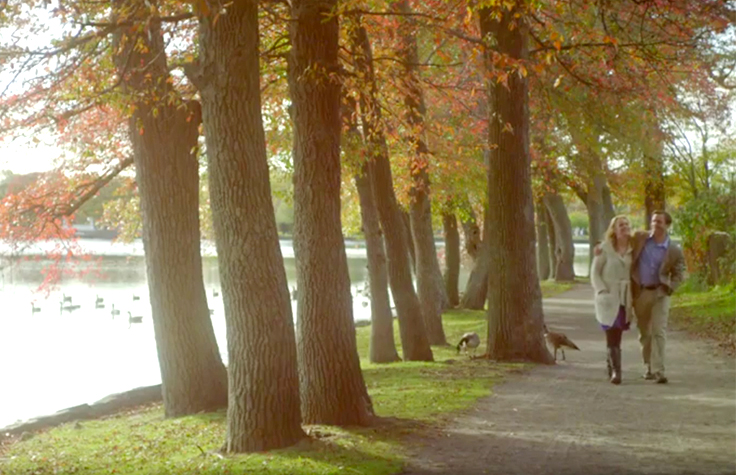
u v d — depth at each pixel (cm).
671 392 1336
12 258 2130
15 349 3312
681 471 851
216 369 1517
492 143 1783
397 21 1859
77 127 1955
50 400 2172
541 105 2580
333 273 1114
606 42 1756
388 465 878
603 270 1437
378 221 2219
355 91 1659
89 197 2041
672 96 2711
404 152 2220
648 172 4075
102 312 5078
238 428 980
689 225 3528
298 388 998
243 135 955
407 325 2158
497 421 1122
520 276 1784
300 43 1091
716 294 3100
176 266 1488
